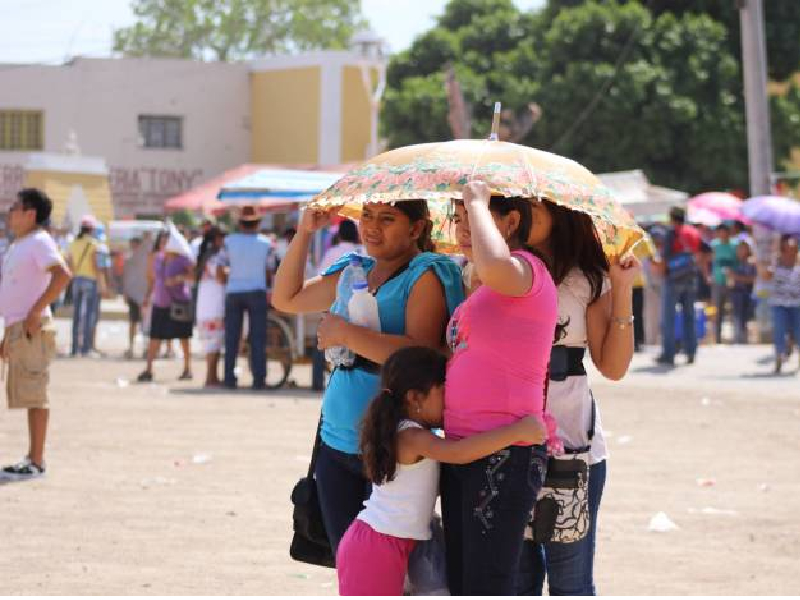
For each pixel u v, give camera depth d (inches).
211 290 754.8
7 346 445.1
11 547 345.7
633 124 1716.3
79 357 967.0
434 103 1876.2
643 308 1040.2
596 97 1722.4
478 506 210.1
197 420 599.5
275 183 833.5
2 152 2181.3
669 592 309.3
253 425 584.7
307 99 2122.3
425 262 233.0
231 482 442.0
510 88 1792.6
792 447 532.7
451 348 220.8
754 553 351.6
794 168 1911.9
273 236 1022.4
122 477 448.8
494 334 208.4
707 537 369.7
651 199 1190.3
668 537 369.4
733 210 1239.5
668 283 884.0
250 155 2225.6
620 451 522.6
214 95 2217.0
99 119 2202.3
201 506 401.7
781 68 1841.8
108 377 807.7
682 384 765.9
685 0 1825.8
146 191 2215.8
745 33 1082.7
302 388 754.2
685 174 1766.7
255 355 738.8
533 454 211.3
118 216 2204.7
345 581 221.5
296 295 255.3
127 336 1222.3
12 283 443.8
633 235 226.7
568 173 223.0
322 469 239.6
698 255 1165.7
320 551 246.2
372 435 217.2
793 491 438.0
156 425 580.7
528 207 222.4
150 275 898.7
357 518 223.3
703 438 557.3
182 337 791.1
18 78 2176.4
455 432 212.5
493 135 237.8
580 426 227.9
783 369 850.1
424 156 224.7
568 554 226.7
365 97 2075.5
